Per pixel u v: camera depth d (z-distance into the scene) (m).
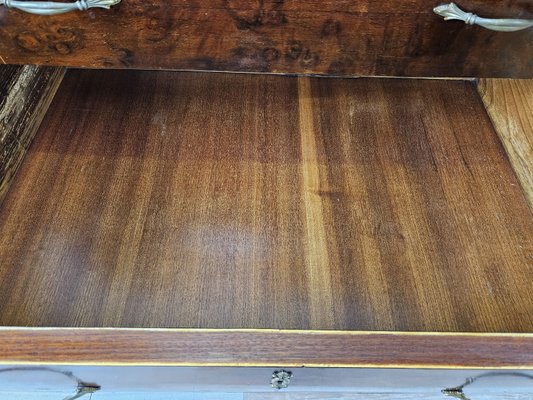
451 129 0.73
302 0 0.52
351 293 0.56
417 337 0.47
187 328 0.49
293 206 0.64
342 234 0.61
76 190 0.64
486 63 0.59
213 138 0.70
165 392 0.70
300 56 0.58
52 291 0.55
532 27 0.53
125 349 0.46
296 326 0.54
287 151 0.69
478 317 0.55
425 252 0.60
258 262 0.58
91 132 0.70
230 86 0.77
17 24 0.53
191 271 0.57
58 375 0.51
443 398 0.74
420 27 0.54
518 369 0.46
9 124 0.64
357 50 0.57
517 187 0.66
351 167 0.68
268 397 0.75
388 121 0.73
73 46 0.56
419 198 0.65
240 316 0.54
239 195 0.64
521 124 0.71
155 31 0.55
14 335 0.47
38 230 0.60
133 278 0.57
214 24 0.54
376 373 0.48
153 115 0.72
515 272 0.59
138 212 0.62
